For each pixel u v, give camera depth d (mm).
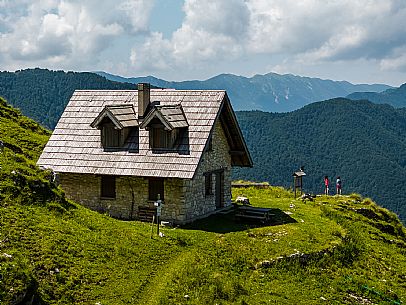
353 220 45625
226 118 42875
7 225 25422
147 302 23172
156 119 38625
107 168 39219
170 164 37688
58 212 29422
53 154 41500
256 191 56594
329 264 32594
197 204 39406
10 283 19609
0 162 31078
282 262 31000
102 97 44719
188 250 30766
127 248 28172
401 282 33438
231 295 25891
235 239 33562
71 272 23672
